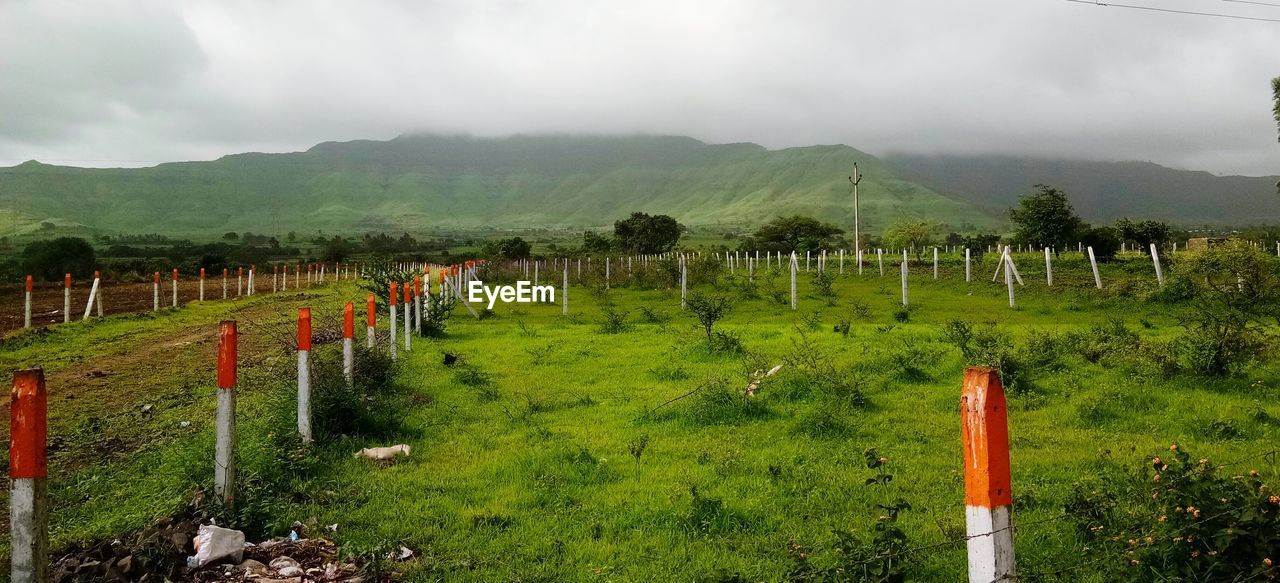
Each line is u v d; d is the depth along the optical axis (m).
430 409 10.95
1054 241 40.44
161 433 9.62
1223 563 4.54
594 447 8.90
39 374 4.08
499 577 5.51
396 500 7.11
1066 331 17.48
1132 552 4.90
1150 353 12.77
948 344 15.62
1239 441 8.64
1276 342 13.02
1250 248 23.05
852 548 5.04
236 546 5.68
